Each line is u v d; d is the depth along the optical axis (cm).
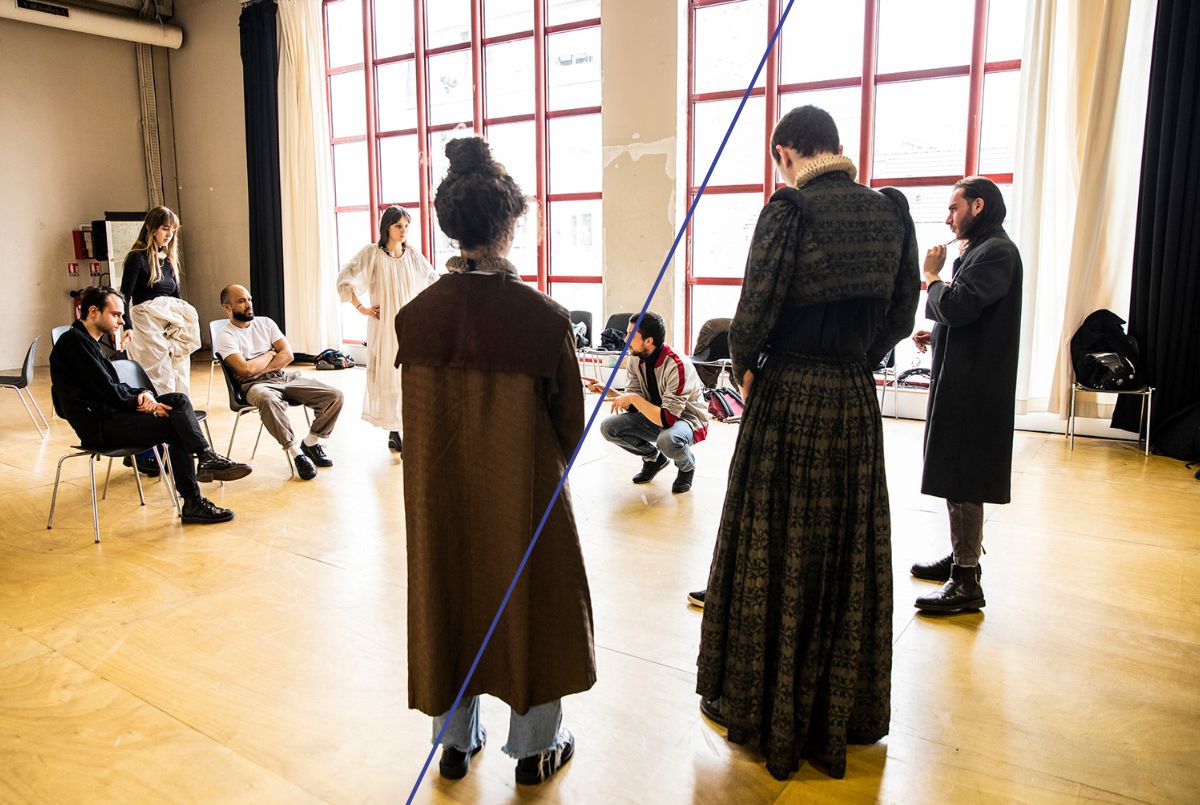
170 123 1028
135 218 922
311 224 886
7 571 320
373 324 488
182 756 198
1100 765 190
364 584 305
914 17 591
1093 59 499
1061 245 531
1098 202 501
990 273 245
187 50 995
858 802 177
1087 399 525
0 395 730
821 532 182
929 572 301
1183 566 312
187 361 462
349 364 882
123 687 231
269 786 186
